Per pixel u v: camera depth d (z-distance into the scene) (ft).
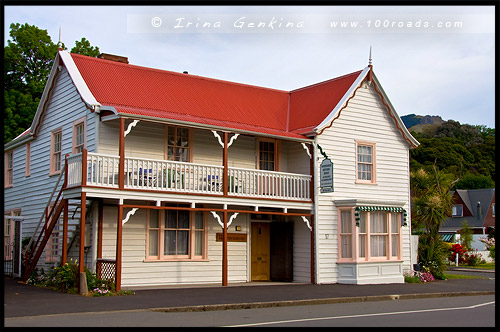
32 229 75.77
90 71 67.41
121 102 64.75
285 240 74.59
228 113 73.61
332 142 73.82
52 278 59.00
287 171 76.02
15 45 120.67
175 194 59.62
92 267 59.36
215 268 68.85
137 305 46.09
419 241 85.81
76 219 63.36
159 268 64.34
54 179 70.69
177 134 67.77
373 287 67.51
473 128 281.95
